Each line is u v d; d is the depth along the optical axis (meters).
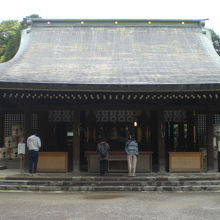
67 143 20.38
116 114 20.66
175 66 18.53
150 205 10.86
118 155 16.84
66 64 18.91
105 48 21.36
